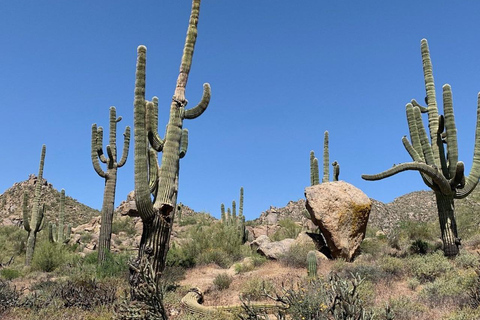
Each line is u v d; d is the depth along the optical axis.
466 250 13.55
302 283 10.41
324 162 19.50
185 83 9.52
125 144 16.73
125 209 19.23
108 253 14.95
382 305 7.92
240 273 14.71
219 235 20.84
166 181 8.70
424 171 12.65
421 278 10.70
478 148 13.24
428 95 14.16
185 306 9.49
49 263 17.81
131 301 7.16
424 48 14.39
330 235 15.35
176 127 9.10
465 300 7.85
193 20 9.75
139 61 8.41
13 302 8.96
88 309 8.91
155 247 8.12
